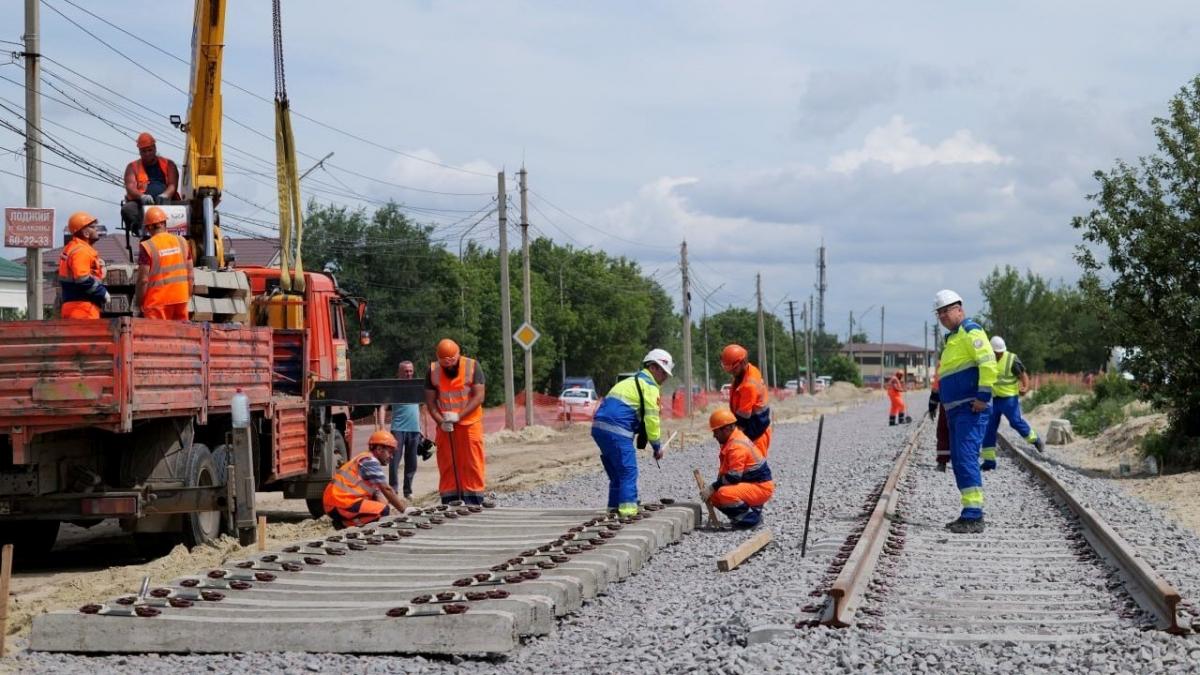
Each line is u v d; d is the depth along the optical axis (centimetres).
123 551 1357
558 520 1248
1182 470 1959
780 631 704
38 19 1816
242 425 1197
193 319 1331
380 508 1307
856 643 686
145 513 1156
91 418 1050
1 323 1050
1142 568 832
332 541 1091
